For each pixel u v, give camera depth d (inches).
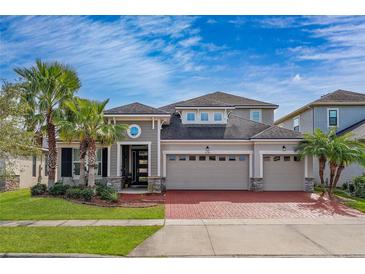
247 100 1214.9
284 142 796.6
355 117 1040.8
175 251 312.0
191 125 888.3
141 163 923.4
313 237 366.3
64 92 692.1
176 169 824.3
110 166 778.8
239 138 815.7
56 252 302.2
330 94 1106.1
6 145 487.2
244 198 679.7
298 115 1194.6
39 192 655.8
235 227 414.6
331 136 716.7
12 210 521.3
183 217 479.8
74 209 531.8
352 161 670.5
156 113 777.6
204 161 826.2
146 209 543.2
